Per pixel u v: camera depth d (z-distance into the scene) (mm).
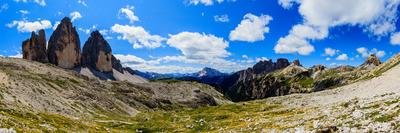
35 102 158000
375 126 47062
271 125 76125
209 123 123062
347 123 53156
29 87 180250
